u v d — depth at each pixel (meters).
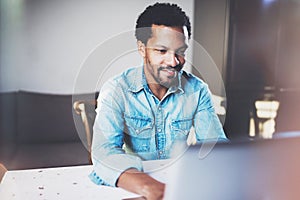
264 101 1.30
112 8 1.12
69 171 1.04
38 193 1.00
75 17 1.12
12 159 1.06
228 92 1.22
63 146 1.07
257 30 1.30
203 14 1.20
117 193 1.00
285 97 1.32
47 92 1.12
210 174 0.71
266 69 1.32
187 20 1.18
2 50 1.15
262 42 1.31
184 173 0.71
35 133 1.12
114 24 1.13
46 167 1.07
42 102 1.13
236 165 0.71
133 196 0.96
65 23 1.13
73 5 1.12
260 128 1.26
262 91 1.31
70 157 1.05
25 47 1.15
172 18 1.15
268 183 0.73
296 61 1.38
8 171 1.06
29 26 1.15
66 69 1.14
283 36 1.37
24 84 1.13
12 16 1.15
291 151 0.75
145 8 1.13
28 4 1.15
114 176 1.01
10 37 1.15
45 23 1.14
